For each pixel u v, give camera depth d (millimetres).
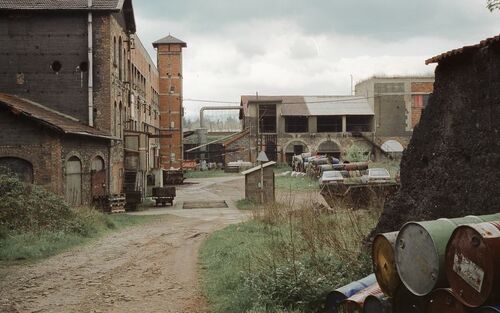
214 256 12578
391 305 5453
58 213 17422
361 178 34500
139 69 43844
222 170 70625
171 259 13008
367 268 7605
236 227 18266
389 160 63750
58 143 22875
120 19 34031
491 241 4242
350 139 70000
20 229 15477
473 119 7086
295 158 60250
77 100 29391
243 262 10711
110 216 24406
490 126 6762
